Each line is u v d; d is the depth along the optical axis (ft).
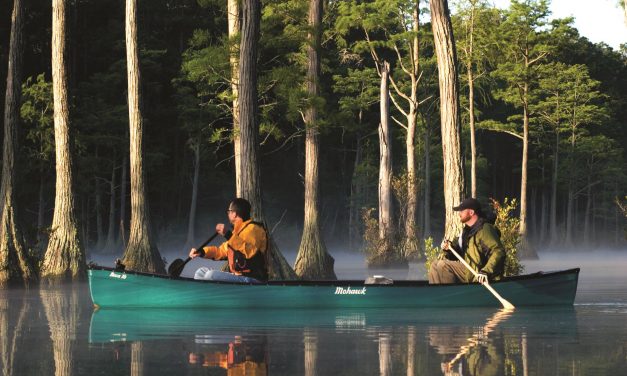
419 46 174.50
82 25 213.66
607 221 303.48
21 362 25.44
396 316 39.27
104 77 192.75
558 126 250.98
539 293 44.78
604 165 270.46
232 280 43.65
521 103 201.26
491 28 184.34
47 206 189.26
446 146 60.54
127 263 85.35
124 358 26.02
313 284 42.80
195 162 205.05
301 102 97.66
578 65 249.96
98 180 195.21
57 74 79.71
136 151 87.45
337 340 30.19
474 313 40.75
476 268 44.29
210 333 32.40
